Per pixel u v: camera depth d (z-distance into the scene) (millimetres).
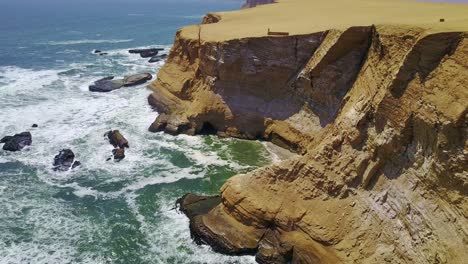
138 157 41406
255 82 43156
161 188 36125
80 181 37562
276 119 42000
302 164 28812
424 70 23781
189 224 31141
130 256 28594
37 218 32500
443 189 22141
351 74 33781
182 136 45594
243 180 30203
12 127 48219
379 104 26062
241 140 43938
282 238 27812
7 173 38812
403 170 24969
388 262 23844
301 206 28000
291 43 38812
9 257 28375
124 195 35344
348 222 26422
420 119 23469
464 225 20844
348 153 27859
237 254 28266
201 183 36656
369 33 31891
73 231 31047
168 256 28484
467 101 20812
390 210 25016
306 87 38000
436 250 21750
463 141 20891
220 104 45219
